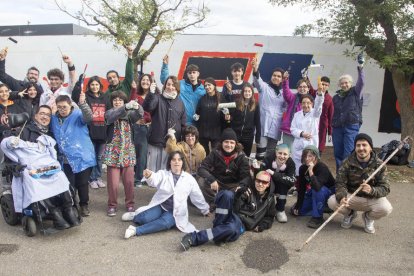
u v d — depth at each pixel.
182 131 5.80
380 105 9.59
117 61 10.11
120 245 4.30
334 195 4.80
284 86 6.38
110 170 5.09
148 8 7.93
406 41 7.51
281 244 4.41
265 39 9.75
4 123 5.77
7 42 10.38
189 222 4.95
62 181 4.50
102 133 6.14
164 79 6.35
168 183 4.72
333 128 6.53
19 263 3.88
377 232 4.80
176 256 4.07
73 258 3.99
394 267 3.95
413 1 6.91
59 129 4.94
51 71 5.97
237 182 5.28
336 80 9.60
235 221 4.41
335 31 7.79
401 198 6.15
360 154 4.59
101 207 5.48
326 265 3.96
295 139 5.98
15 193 4.45
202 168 5.24
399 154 5.37
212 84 6.00
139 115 4.98
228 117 5.90
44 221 4.89
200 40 9.89
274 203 4.89
